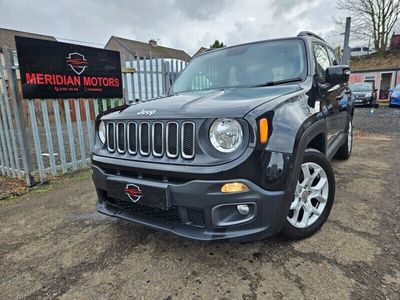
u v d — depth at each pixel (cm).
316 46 327
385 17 2758
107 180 228
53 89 439
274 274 201
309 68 282
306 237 243
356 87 1795
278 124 196
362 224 264
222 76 313
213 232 191
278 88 255
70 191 397
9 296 196
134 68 579
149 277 206
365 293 180
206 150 187
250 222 191
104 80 511
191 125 190
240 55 321
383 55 2697
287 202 197
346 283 189
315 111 254
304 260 215
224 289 190
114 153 232
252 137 182
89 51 479
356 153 555
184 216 197
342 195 335
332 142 334
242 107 191
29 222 306
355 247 228
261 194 186
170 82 662
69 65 454
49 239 269
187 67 369
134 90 591
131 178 213
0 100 429
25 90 404
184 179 191
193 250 236
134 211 230
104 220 302
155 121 204
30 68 406
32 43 405
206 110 193
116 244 253
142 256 232
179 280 201
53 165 461
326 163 252
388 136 761
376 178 394
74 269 221
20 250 252
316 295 180
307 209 243
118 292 193
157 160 203
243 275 202
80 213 323
